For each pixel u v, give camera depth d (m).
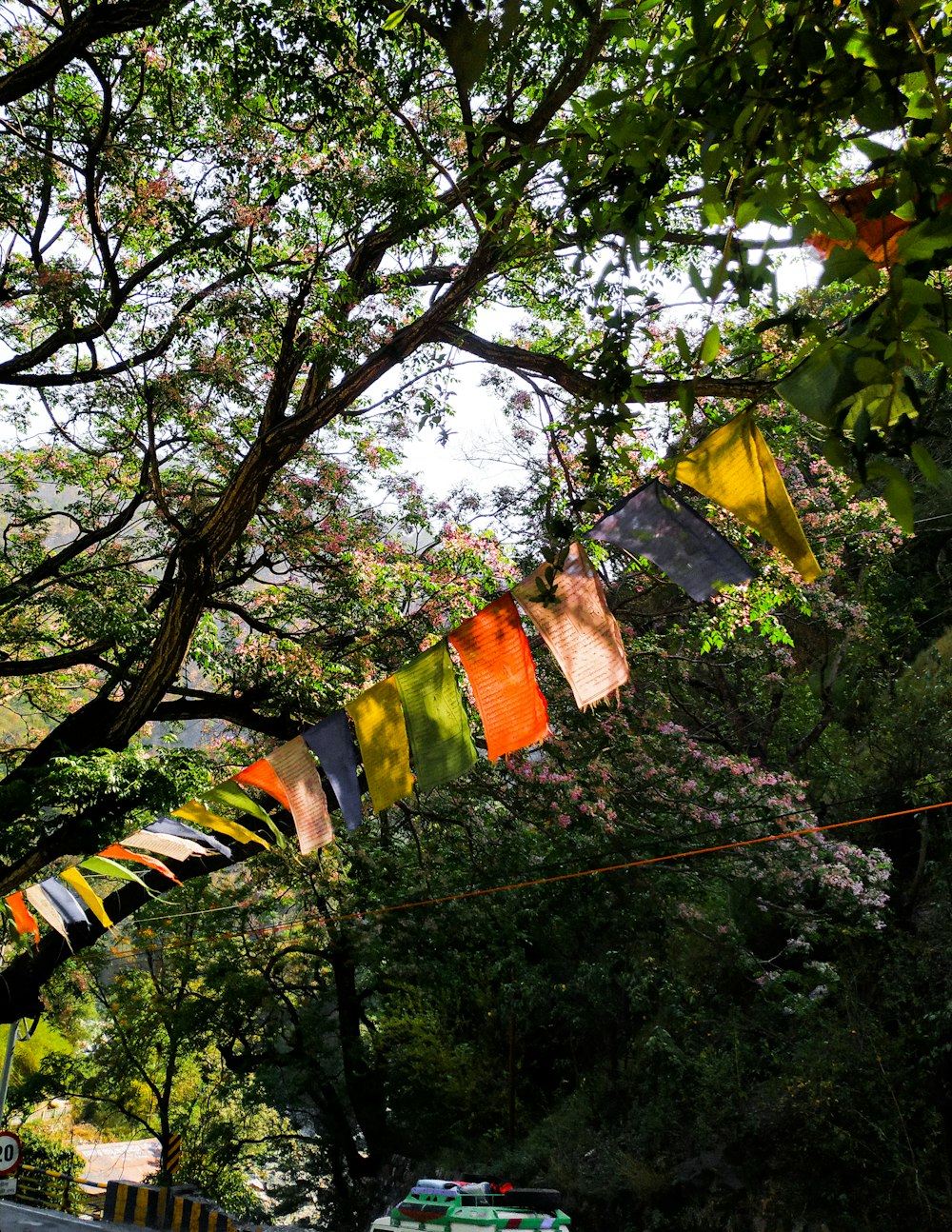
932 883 16.50
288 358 10.95
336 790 5.80
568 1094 19.80
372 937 19.59
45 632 15.28
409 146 10.28
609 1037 19.28
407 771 5.48
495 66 8.85
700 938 18.69
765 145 2.55
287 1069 21.92
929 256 1.99
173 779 10.97
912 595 22.05
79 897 10.17
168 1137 22.67
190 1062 25.36
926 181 2.10
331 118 10.08
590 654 4.92
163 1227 18.94
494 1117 20.19
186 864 11.52
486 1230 11.02
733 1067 16.36
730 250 2.27
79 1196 22.73
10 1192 16.11
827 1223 13.75
